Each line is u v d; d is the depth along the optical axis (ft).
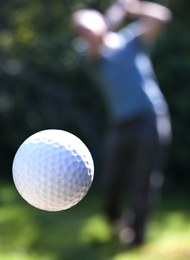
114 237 9.50
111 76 9.59
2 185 17.40
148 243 9.04
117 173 9.70
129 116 9.32
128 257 8.14
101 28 9.83
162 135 9.38
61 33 18.60
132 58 9.66
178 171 18.15
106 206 10.11
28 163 2.97
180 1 18.97
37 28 19.34
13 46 20.07
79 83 19.58
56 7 19.02
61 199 2.99
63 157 2.98
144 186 9.15
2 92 20.27
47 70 19.62
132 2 10.34
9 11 19.74
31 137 3.14
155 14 9.96
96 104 19.60
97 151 19.11
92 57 10.00
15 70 19.80
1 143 20.86
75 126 19.75
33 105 20.16
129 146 9.42
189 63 17.04
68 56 18.66
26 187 2.99
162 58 17.48
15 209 12.33
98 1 18.92
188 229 10.09
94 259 8.04
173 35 17.58
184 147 17.38
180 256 8.03
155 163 9.28
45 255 8.25
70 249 8.69
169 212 12.70
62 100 19.99
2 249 8.55
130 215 10.22
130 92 9.42
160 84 17.33
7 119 20.45
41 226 10.50
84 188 3.11
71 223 10.93
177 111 17.54
